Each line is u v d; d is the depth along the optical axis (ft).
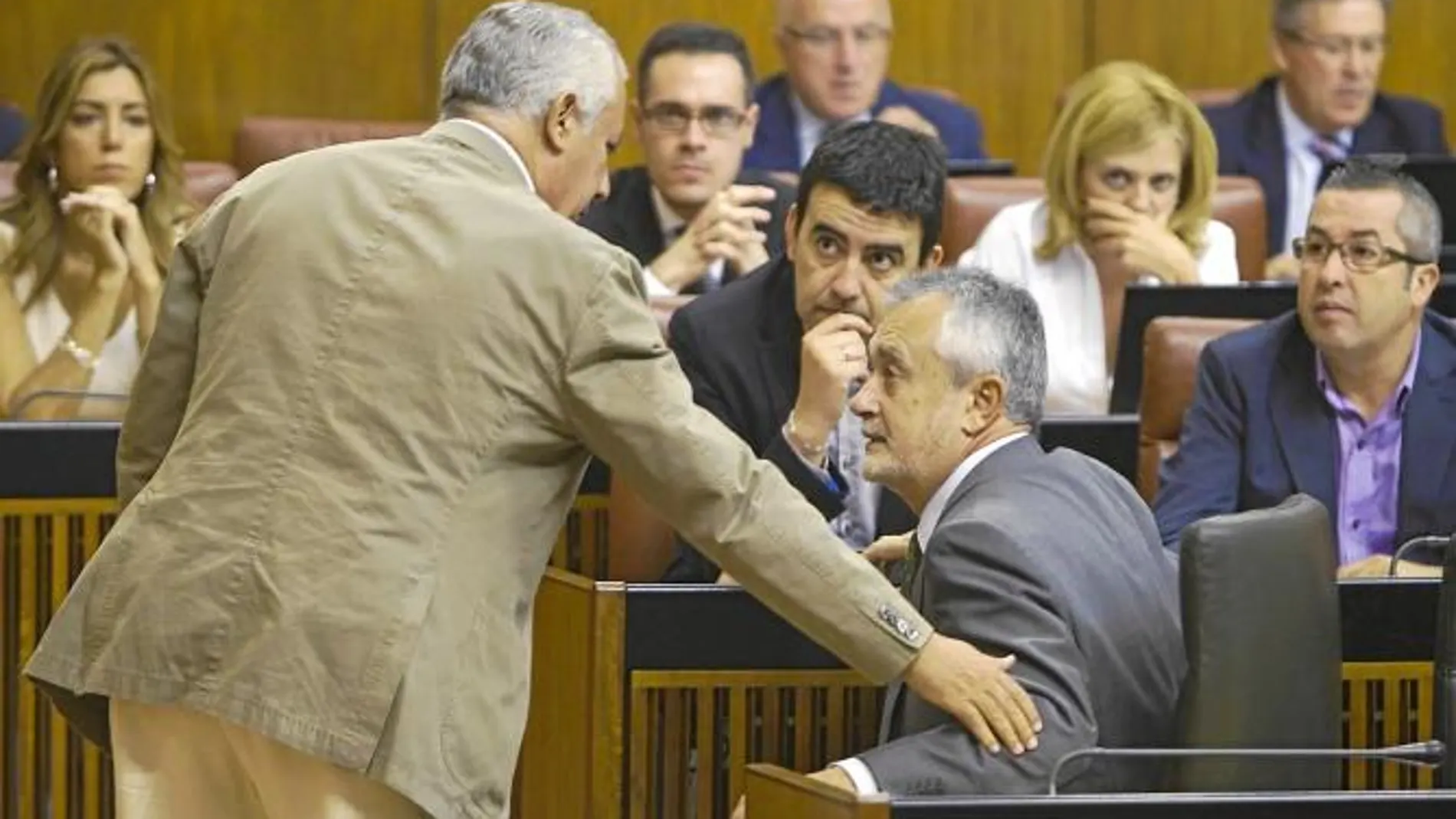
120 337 46.73
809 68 60.34
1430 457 39.81
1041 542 27.37
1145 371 42.22
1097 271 49.57
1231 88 75.46
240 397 26.37
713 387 37.96
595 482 39.45
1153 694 27.91
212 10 70.44
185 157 70.64
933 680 26.27
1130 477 39.50
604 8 71.31
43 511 36.42
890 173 36.24
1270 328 40.63
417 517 25.79
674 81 50.78
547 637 32.04
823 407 35.35
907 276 31.01
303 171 27.25
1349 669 31.68
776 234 51.06
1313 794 23.56
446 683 25.64
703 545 26.50
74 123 47.98
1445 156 60.44
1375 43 63.05
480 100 27.71
